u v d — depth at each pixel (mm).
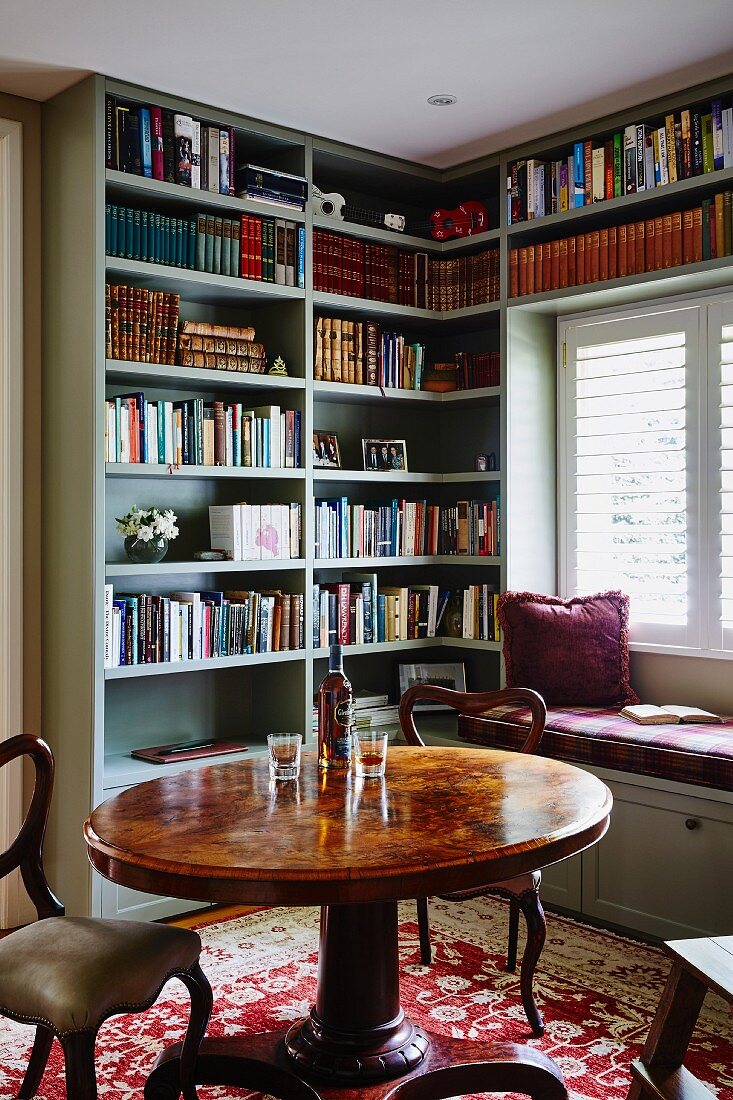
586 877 3510
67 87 3473
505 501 4215
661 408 4008
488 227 4566
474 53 3227
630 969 3137
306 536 4004
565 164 3988
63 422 3543
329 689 2514
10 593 3592
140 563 3625
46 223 3615
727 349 3789
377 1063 2295
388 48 3182
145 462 3553
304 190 3953
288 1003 2883
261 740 4082
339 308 4188
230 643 3807
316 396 4254
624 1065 2559
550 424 4395
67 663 3541
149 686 3924
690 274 3602
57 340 3568
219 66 3309
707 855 3191
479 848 1906
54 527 3602
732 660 3791
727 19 3008
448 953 3240
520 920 3541
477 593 4418
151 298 3551
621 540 4176
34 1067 2355
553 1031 2729
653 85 3512
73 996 1938
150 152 3514
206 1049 2402
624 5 2908
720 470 3805
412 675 4680
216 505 4035
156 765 3639
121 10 2896
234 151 3846
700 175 3533
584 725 3602
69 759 3529
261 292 3838
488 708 3074
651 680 4066
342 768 2514
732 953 2049
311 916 3617
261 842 1939
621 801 3424
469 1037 2688
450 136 3994
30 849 2391
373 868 1800
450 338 4875
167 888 1819
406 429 4789
